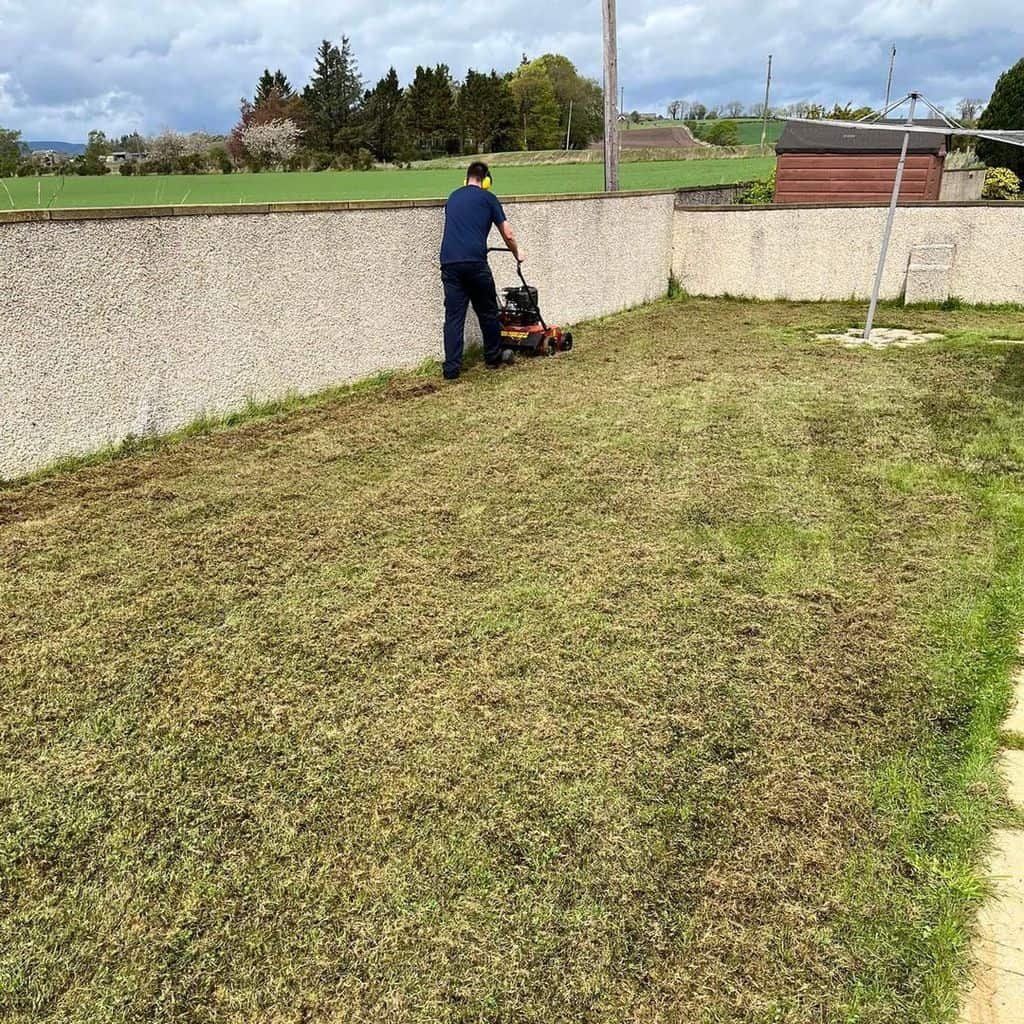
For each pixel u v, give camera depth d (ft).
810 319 31.40
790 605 9.94
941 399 19.19
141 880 6.10
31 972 5.38
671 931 5.67
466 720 7.88
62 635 9.34
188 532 12.12
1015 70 68.28
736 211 36.06
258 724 7.84
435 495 13.56
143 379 15.76
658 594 10.25
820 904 5.85
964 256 32.50
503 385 21.04
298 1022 5.08
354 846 6.40
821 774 7.14
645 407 18.70
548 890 6.00
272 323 18.30
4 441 13.58
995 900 5.81
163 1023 5.07
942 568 10.79
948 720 7.82
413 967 5.42
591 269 31.12
